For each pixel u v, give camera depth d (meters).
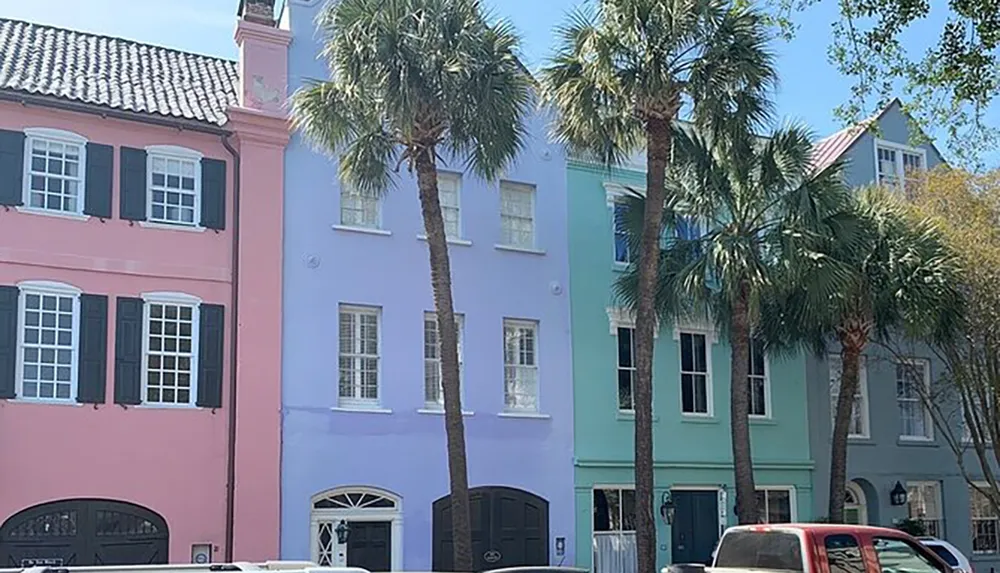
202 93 22.38
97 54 22.67
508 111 18.41
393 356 22.30
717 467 25.73
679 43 19.28
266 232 21.25
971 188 24.98
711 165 22.25
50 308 19.53
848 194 23.61
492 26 18.69
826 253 22.94
